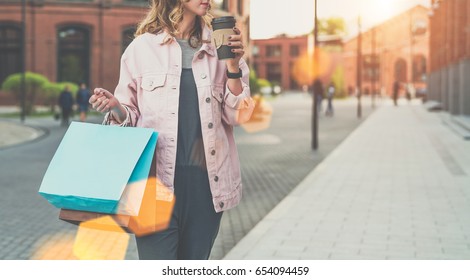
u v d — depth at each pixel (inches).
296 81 4709.6
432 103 1946.4
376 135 956.0
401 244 286.0
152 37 131.6
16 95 1616.6
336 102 2731.3
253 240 294.8
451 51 1502.2
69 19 2036.2
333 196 419.2
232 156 134.6
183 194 129.2
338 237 300.5
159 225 127.3
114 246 288.7
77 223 121.0
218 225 133.7
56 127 1181.7
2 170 573.9
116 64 2066.9
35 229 329.7
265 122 1317.7
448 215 352.5
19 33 2038.6
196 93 128.9
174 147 127.0
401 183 474.9
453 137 904.3
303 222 336.2
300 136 957.8
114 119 132.8
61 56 2063.2
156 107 127.9
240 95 127.6
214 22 123.3
